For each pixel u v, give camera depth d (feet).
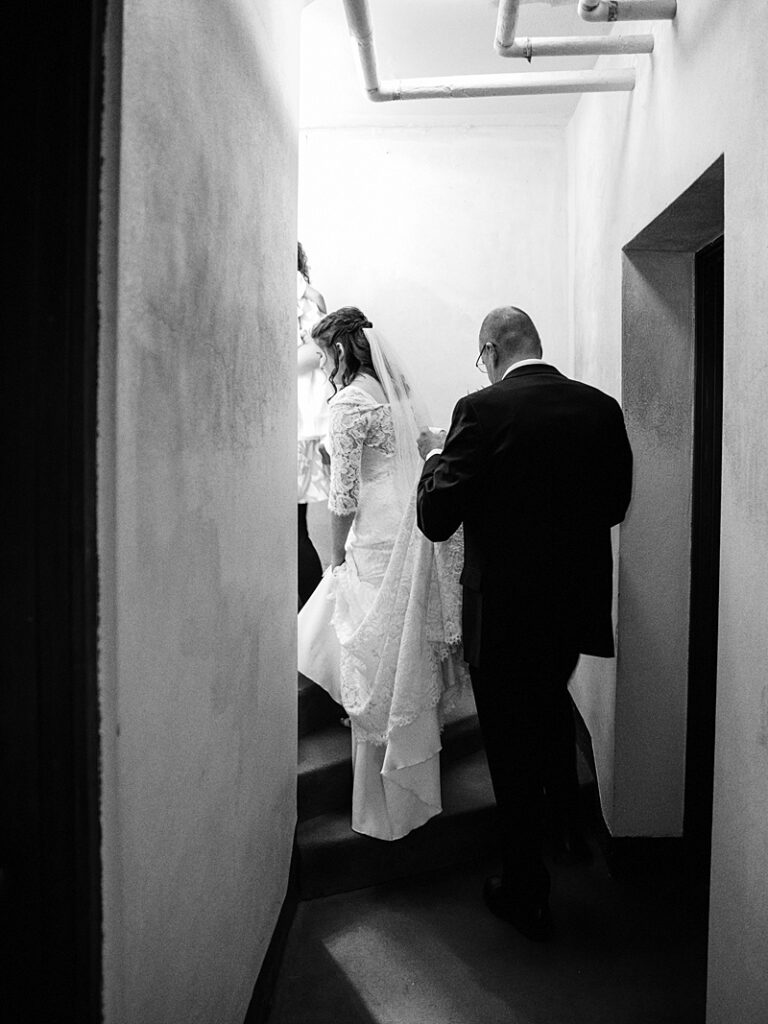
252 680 5.58
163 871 3.64
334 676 8.99
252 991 5.93
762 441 4.49
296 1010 6.64
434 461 7.68
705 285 8.10
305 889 8.29
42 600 2.84
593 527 7.41
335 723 10.07
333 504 8.73
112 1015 3.08
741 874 4.80
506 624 7.27
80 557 2.84
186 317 3.84
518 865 7.55
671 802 8.63
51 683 2.86
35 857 2.89
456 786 9.52
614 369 8.82
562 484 7.23
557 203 12.85
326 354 9.20
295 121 7.45
